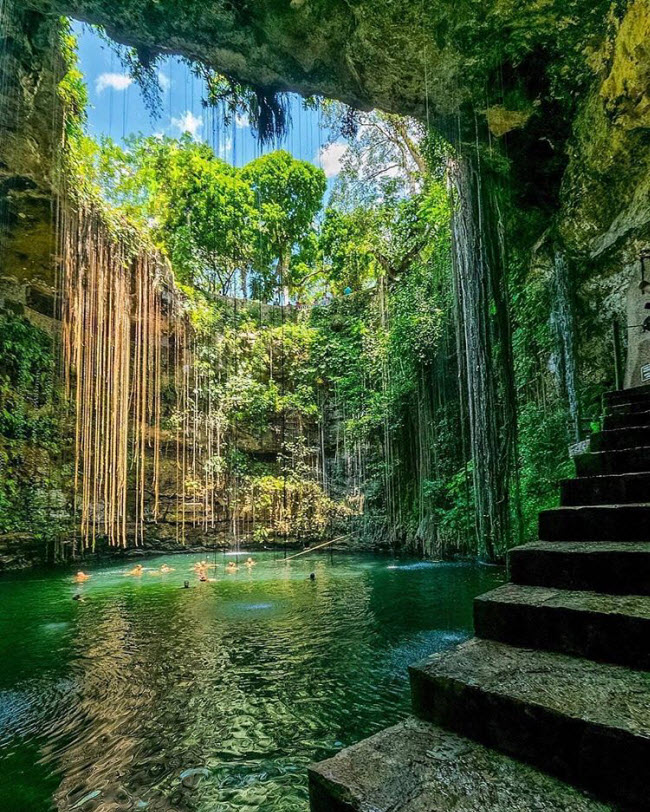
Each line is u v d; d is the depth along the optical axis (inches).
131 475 522.6
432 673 57.0
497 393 300.8
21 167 354.6
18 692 161.8
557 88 250.5
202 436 588.1
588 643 58.4
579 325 279.6
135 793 107.2
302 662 188.5
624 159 227.6
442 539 460.1
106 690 163.2
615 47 214.8
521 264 335.3
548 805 40.3
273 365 665.6
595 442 128.6
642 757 38.9
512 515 311.9
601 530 82.8
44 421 446.6
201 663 189.5
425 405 499.5
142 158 584.1
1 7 263.1
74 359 408.5
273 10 243.6
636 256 238.7
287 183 714.8
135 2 244.1
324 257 755.4
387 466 561.3
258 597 321.4
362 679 169.2
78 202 400.2
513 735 48.1
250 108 310.8
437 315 469.4
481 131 285.4
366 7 235.6
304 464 634.8
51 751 124.6
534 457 313.7
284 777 112.2
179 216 642.2
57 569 444.8
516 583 78.5
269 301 751.1
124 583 384.2
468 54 248.2
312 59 271.7
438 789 42.9
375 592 326.0
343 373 649.0
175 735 132.3
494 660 59.2
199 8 244.2
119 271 437.4
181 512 564.1
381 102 297.4
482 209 309.3
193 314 600.4
